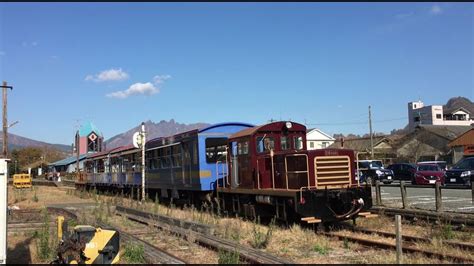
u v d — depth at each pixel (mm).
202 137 19859
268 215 16672
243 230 13758
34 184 65000
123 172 31609
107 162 36312
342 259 10188
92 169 41812
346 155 14859
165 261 9469
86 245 9125
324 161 14391
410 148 73938
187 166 21031
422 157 69938
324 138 73125
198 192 21078
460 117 103062
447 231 12867
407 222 15516
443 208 17859
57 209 20859
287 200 14734
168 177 23531
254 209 16453
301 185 14406
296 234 13141
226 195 19141
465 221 13805
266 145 16828
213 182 19859
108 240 9352
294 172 14680
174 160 22703
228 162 18750
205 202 19984
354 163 15109
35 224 15945
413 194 26484
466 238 12391
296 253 10891
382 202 20516
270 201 15555
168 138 23578
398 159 70562
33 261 10211
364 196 14555
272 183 15945
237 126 20781
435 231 13102
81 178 45719
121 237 12320
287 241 12320
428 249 10883
